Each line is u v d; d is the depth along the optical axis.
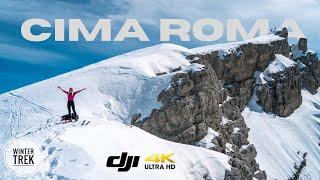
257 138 130.75
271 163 124.06
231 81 135.62
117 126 54.97
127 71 94.44
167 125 83.00
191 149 61.88
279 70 149.50
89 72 95.25
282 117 145.88
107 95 88.25
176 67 101.75
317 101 167.00
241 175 62.84
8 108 80.38
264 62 147.88
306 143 140.25
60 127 53.12
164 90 85.88
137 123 82.88
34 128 63.22
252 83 142.62
